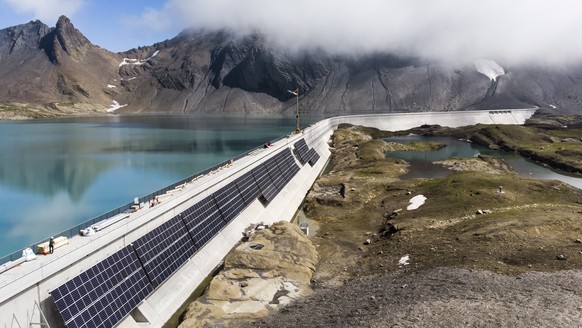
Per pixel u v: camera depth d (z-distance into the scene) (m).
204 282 52.22
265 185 84.12
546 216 63.34
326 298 45.50
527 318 32.22
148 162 141.75
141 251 45.06
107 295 38.53
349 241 68.50
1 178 114.94
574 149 157.00
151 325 41.75
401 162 136.75
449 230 63.34
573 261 46.62
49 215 82.69
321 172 134.12
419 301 37.84
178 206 54.75
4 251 64.38
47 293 34.34
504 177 93.12
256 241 61.06
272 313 43.56
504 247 52.94
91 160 144.88
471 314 33.66
